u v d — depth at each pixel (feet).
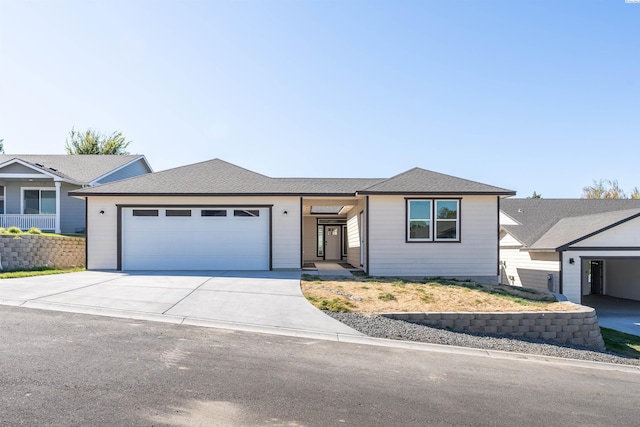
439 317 29.04
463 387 16.66
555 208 72.74
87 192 46.06
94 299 28.63
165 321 24.08
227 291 32.91
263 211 48.32
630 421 14.15
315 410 13.64
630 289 61.98
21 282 35.42
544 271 53.11
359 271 49.44
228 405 13.64
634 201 75.15
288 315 26.61
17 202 67.31
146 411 12.85
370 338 23.53
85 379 15.11
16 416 12.12
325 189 50.49
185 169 56.75
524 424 13.48
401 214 47.37
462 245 47.29
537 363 21.49
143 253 47.37
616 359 25.30
